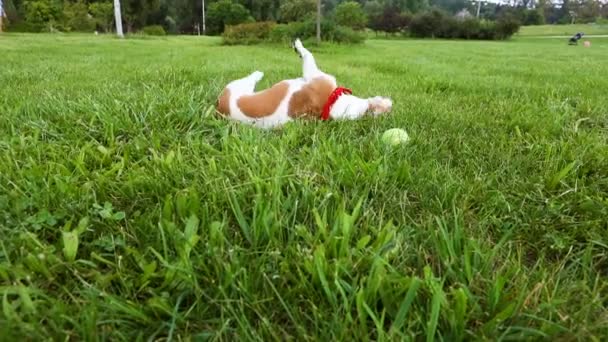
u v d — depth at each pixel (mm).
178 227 577
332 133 910
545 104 1431
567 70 2797
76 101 1204
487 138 1002
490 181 742
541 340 414
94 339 407
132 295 471
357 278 468
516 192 724
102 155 828
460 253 538
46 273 490
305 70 1096
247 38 6215
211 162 735
